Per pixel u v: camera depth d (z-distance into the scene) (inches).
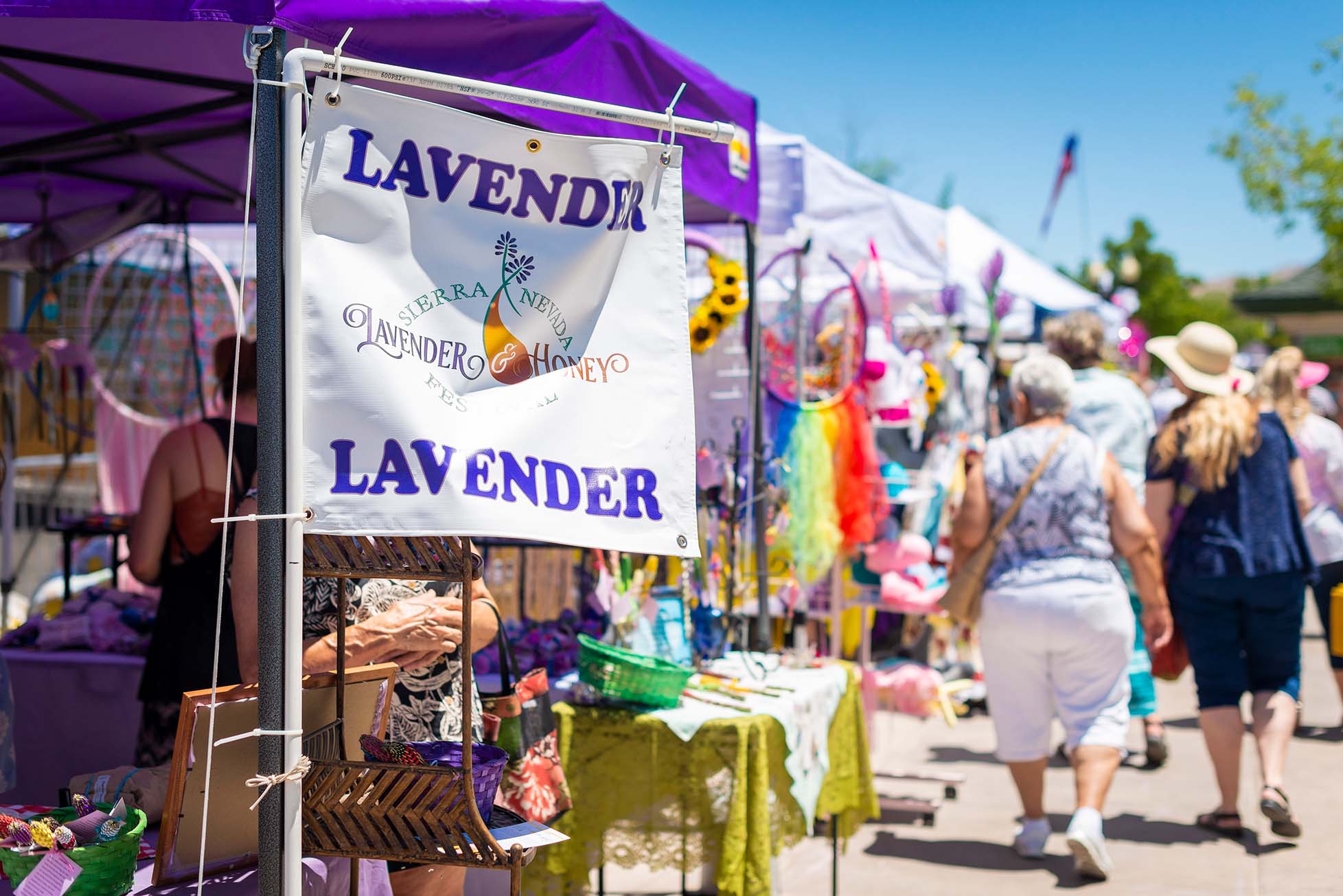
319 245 80.7
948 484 259.9
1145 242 1285.7
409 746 86.0
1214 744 199.2
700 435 200.2
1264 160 789.2
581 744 137.3
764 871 131.6
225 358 141.9
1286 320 1422.2
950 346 298.0
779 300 242.1
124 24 112.3
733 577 168.9
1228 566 193.5
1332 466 256.7
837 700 161.8
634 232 92.3
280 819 80.2
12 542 236.8
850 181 229.9
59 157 185.8
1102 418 226.7
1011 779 238.8
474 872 133.0
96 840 81.0
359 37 90.7
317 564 86.5
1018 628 177.3
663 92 135.1
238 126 165.9
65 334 252.1
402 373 82.1
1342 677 257.1
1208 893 171.3
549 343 88.7
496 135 86.9
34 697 167.3
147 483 137.8
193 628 135.6
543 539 83.7
